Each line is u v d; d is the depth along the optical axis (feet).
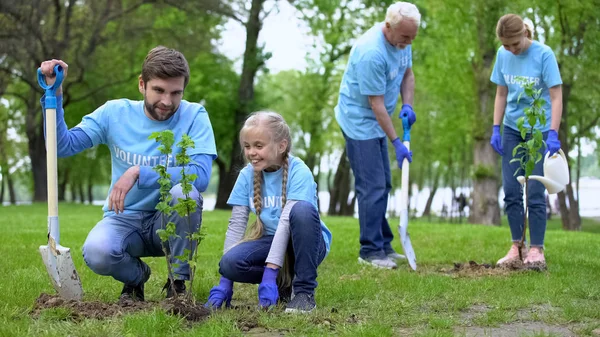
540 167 17.63
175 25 83.82
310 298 11.22
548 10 53.16
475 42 59.52
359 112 18.72
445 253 20.88
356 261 18.95
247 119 11.58
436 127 88.89
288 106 106.63
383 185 18.67
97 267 11.31
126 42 80.33
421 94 88.94
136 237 11.87
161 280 14.89
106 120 11.97
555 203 130.31
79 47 75.00
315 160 115.24
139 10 81.51
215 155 12.01
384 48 18.22
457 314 11.35
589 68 52.03
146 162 11.80
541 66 17.65
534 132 16.51
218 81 91.86
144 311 10.40
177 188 11.30
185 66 11.46
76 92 86.53
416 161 100.12
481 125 60.95
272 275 11.19
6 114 110.93
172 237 11.50
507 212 18.17
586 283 14.33
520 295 12.89
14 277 14.83
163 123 11.90
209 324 9.66
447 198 128.47
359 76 18.21
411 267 17.26
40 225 35.83
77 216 48.88
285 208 11.35
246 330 9.93
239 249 11.44
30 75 76.18
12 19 69.31
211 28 88.63
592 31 52.75
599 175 140.87
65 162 104.68
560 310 11.67
